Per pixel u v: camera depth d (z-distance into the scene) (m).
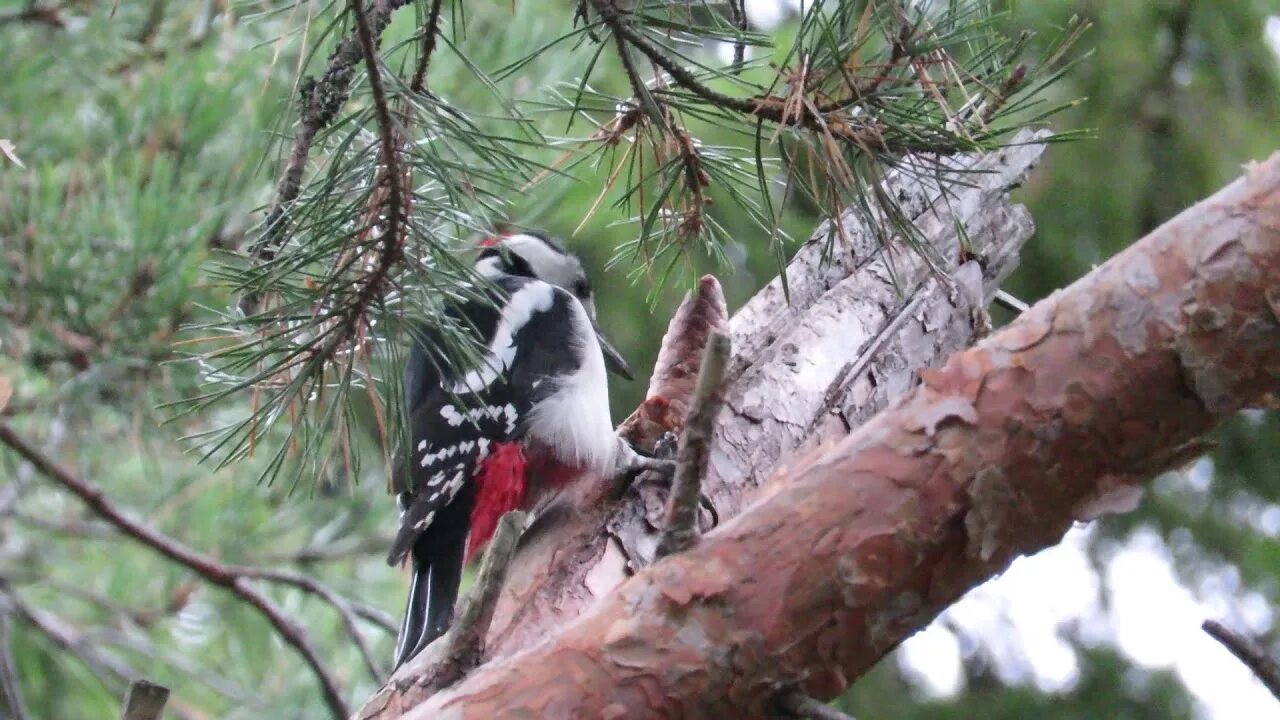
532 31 7.16
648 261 4.96
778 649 3.59
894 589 3.61
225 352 4.36
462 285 4.43
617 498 5.94
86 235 6.64
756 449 5.86
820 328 6.25
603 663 3.61
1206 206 3.55
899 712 13.02
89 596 9.55
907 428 3.65
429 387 6.45
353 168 4.23
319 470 4.62
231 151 7.05
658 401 6.36
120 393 6.99
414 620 5.81
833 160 4.39
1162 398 3.53
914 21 4.42
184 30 7.49
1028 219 6.71
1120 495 3.64
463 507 6.19
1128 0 10.31
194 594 9.53
